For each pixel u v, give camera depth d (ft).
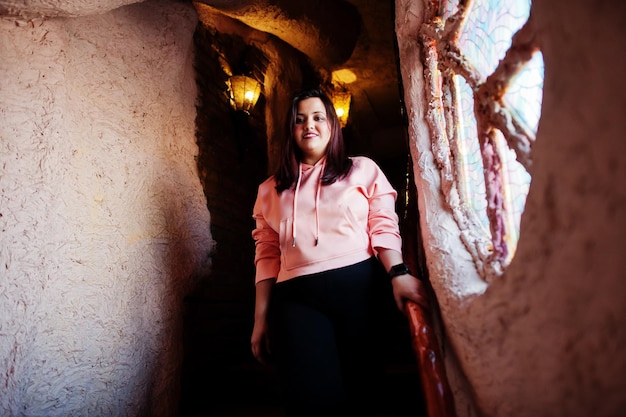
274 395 8.27
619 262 1.55
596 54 1.53
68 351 4.97
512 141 2.40
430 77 4.27
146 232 6.54
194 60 9.60
